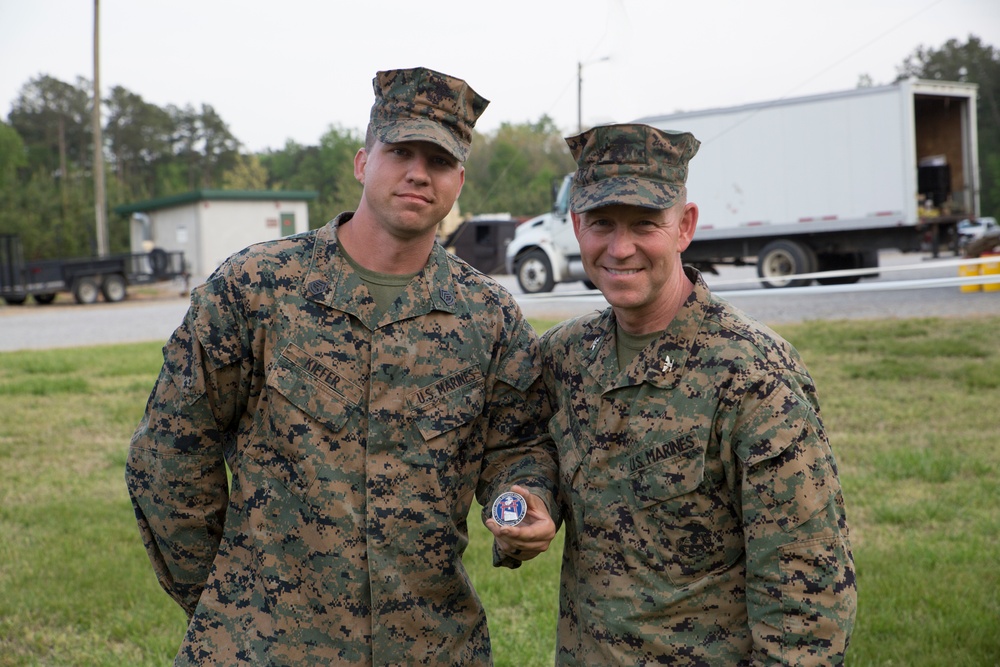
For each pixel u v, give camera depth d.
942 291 14.80
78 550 5.10
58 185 51.41
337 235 2.32
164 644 3.99
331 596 2.18
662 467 2.02
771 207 16.06
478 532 5.29
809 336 10.57
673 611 2.03
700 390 2.00
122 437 7.55
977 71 62.69
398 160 2.18
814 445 1.94
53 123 65.44
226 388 2.23
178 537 2.30
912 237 15.46
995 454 6.16
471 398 2.30
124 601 4.48
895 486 5.65
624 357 2.15
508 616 4.20
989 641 3.68
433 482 2.25
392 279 2.28
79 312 20.17
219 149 68.56
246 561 2.25
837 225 15.53
